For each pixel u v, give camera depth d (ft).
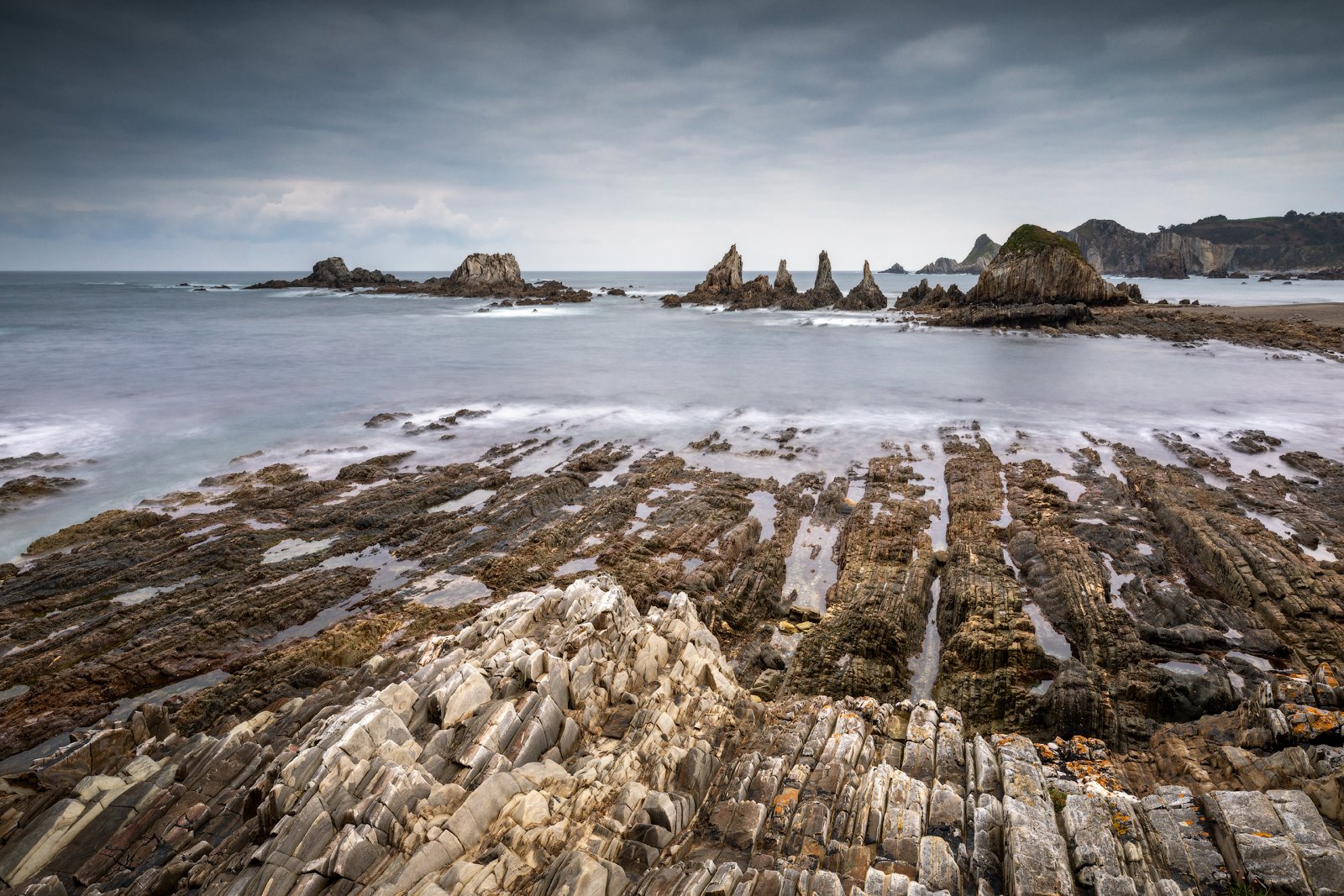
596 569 67.82
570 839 27.99
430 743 31.27
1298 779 31.24
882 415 130.31
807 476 94.12
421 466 100.53
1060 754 39.37
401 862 25.11
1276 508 79.00
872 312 360.69
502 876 25.46
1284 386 153.07
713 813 31.86
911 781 33.86
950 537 75.10
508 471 97.50
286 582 64.80
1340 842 26.78
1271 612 57.31
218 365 182.50
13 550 72.90
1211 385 155.22
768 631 59.67
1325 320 262.47
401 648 55.26
